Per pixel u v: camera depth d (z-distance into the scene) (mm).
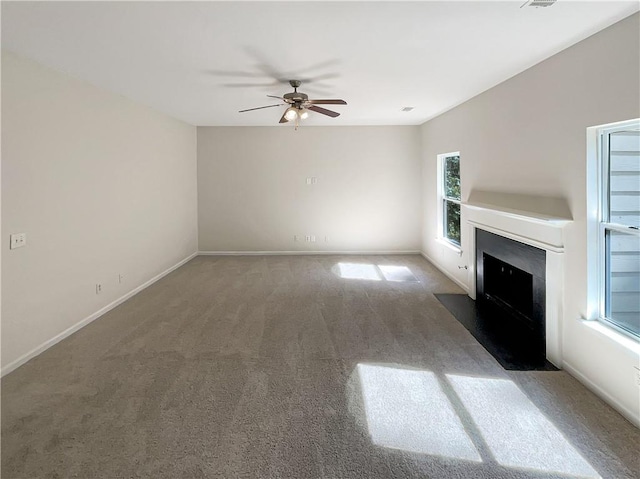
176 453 1932
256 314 4023
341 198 7164
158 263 5480
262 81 3746
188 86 3936
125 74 3475
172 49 2838
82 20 2328
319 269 6078
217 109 5242
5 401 2393
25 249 2971
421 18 2324
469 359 2980
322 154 7086
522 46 2752
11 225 2836
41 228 3139
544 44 2701
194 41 2682
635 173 2289
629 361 2184
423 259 6789
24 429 2113
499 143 3832
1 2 2096
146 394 2477
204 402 2387
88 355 3057
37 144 3090
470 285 4609
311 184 7137
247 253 7234
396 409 2318
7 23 2361
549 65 2973
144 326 3688
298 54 2967
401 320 3832
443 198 6031
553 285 2889
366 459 1895
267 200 7168
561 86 2820
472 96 4469
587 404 2361
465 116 4754
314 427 2143
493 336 3422
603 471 1804
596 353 2465
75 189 3582
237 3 2129
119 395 2465
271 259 6855
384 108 5277
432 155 6289
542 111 3074
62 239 3402
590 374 2531
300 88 4027
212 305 4320
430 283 5238
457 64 3186
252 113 5590
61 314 3387
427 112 5629
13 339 2852
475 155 4438
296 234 7230
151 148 5219
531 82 3236
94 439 2033
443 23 2393
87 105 3758
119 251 4391
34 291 3061
